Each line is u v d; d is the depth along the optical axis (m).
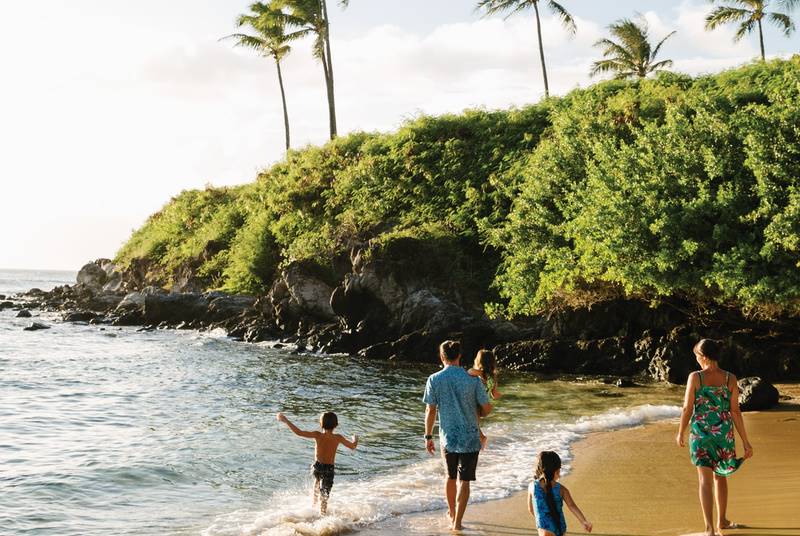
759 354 20.14
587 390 19.16
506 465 10.56
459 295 29.14
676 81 34.78
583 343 23.50
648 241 19.98
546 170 26.89
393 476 10.27
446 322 26.75
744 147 19.27
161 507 8.84
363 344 28.81
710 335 21.02
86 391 18.72
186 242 51.19
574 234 22.50
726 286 18.44
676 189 20.30
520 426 13.82
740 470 9.73
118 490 9.56
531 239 25.16
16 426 13.91
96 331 37.50
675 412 15.19
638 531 7.17
